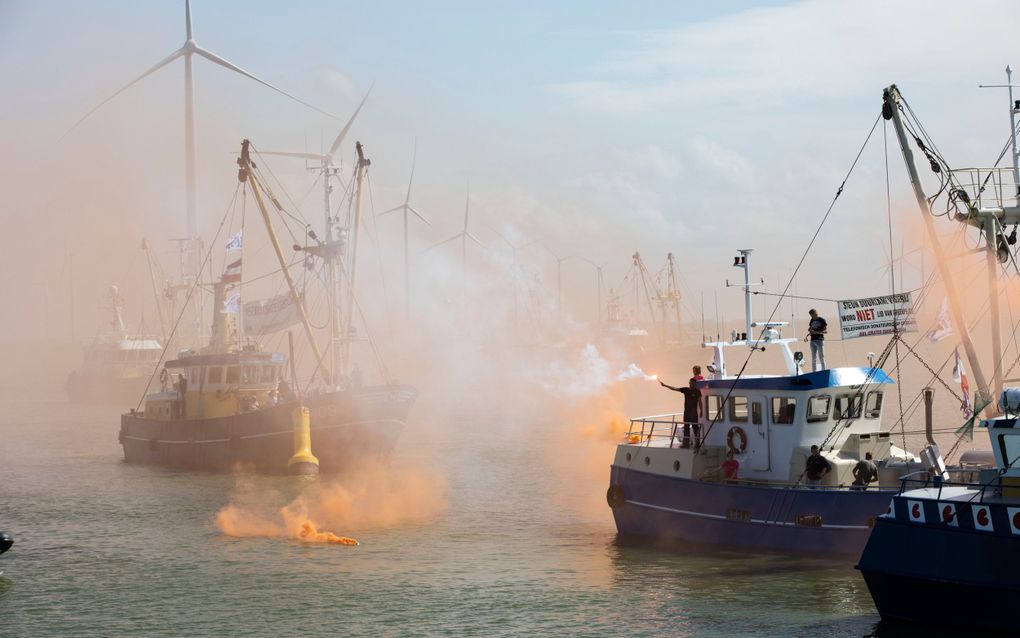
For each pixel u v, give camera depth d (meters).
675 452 40.03
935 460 34.19
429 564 39.22
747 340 40.47
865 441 37.44
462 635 30.72
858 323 39.69
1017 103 41.72
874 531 29.81
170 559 41.19
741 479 38.28
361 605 33.94
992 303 41.59
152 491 58.97
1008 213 41.56
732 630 30.06
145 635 31.53
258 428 65.12
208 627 32.12
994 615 27.73
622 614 32.03
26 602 35.34
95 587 37.16
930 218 42.31
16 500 57.16
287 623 32.31
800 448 37.03
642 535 41.22
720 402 39.22
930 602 28.77
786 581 34.53
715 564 37.06
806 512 35.91
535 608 33.00
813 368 38.75
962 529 28.16
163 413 71.94
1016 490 28.59
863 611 31.23
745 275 40.38
